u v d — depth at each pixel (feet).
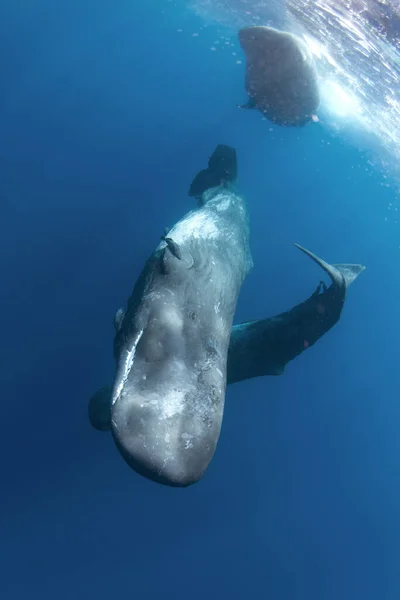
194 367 19.76
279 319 30.83
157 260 22.88
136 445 16.85
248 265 30.30
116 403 18.08
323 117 49.88
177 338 20.20
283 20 48.75
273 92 41.50
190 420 17.99
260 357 30.12
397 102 47.11
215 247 26.68
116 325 22.06
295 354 30.58
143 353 19.52
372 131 50.21
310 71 39.17
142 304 21.27
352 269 33.22
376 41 45.16
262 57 38.42
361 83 46.80
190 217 29.63
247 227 33.73
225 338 22.65
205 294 22.49
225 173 38.68
